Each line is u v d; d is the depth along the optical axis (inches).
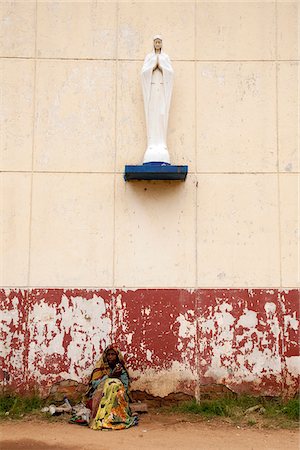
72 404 261.7
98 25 284.0
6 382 263.3
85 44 283.0
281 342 268.5
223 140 279.9
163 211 275.3
